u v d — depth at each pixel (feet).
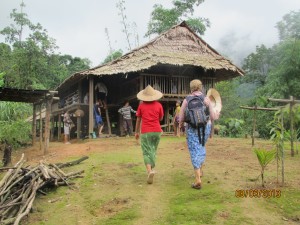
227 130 68.80
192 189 18.13
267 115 87.30
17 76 102.78
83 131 64.03
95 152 31.48
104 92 60.29
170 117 58.59
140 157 27.32
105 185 19.61
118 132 64.49
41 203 17.69
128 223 14.73
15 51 112.47
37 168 20.24
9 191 17.83
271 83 103.81
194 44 62.64
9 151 26.55
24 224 15.35
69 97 70.08
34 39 118.11
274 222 14.11
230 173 20.90
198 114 17.83
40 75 118.21
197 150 18.06
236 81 147.95
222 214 14.90
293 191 17.16
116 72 50.80
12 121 44.47
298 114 27.78
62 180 20.13
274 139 19.95
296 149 28.81
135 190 18.47
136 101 59.36
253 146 32.76
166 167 23.30
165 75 56.70
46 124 34.76
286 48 103.96
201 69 61.16
